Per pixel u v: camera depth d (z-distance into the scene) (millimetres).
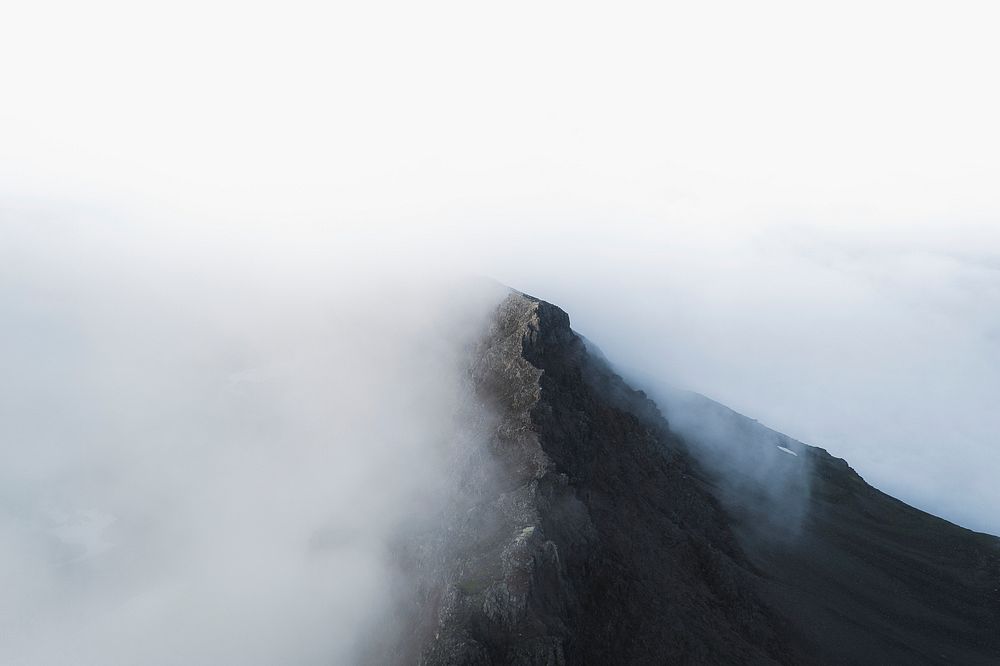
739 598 88875
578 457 89750
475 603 64500
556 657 61781
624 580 75750
